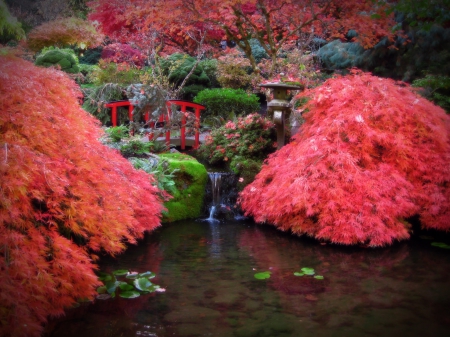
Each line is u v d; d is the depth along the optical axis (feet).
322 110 15.74
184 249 12.70
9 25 19.16
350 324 8.12
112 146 17.13
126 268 10.94
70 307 8.59
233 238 13.97
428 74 23.59
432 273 10.92
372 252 12.63
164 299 9.12
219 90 28.60
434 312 8.67
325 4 20.79
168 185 15.72
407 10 20.83
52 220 8.95
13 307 6.58
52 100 10.71
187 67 31.78
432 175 14.33
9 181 7.38
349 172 13.64
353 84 15.49
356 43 28.99
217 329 7.86
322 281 10.30
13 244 7.15
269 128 19.77
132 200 11.15
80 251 8.68
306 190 13.48
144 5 20.38
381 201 13.24
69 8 37.91
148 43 30.17
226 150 19.94
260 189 16.05
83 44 29.22
